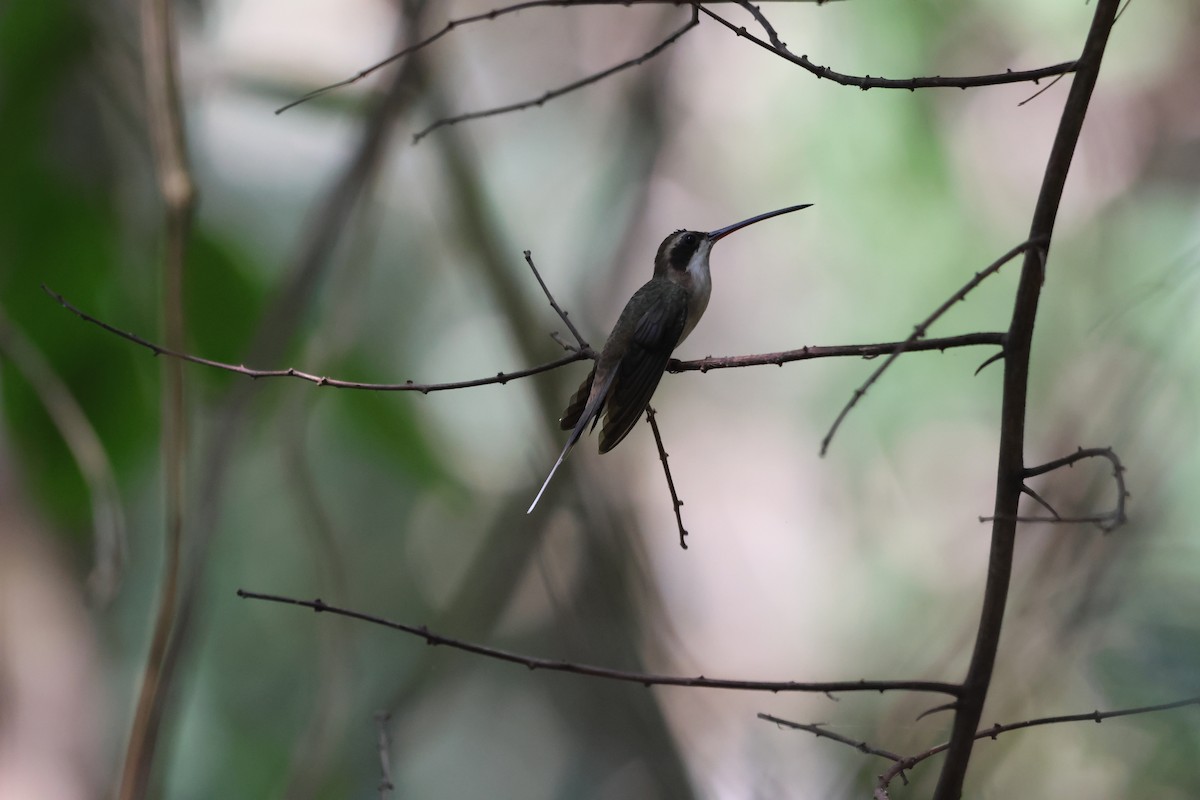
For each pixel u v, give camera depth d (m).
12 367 9.22
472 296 12.99
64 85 9.74
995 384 14.02
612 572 10.82
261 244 10.80
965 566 14.05
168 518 7.24
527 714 14.57
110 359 9.62
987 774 8.09
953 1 13.70
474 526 13.53
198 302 9.98
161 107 7.32
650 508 16.28
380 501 13.38
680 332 6.81
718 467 16.75
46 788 8.59
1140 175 14.58
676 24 14.95
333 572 9.99
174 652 7.74
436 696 12.55
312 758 9.39
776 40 4.88
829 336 14.74
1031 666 8.23
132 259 9.78
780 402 16.75
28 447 9.18
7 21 9.57
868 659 14.20
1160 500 8.88
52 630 8.91
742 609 15.86
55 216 9.66
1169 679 7.14
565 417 6.86
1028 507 10.95
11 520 8.98
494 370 13.59
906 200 13.94
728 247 15.86
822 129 14.07
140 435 9.70
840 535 15.50
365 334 11.88
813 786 8.91
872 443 14.63
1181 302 9.02
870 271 14.29
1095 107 14.90
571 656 10.83
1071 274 14.01
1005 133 14.62
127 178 9.88
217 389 9.89
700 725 11.02
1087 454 4.67
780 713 13.84
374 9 13.12
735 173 14.95
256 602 12.95
